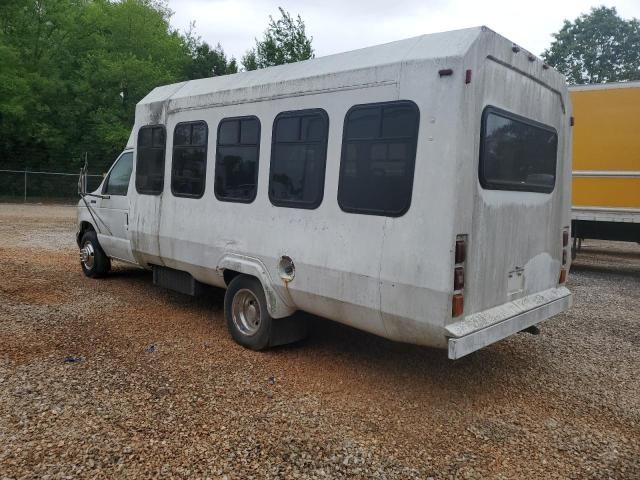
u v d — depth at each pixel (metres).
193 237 5.95
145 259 6.90
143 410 3.97
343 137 4.35
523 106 4.54
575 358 5.59
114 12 29.72
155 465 3.27
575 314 7.54
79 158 28.95
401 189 3.94
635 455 3.64
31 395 4.12
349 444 3.63
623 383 4.93
